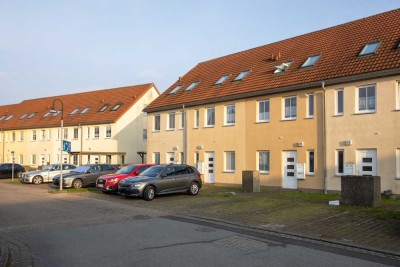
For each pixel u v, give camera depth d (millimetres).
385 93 17297
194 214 13617
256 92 22719
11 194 20844
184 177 19297
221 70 28891
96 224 11734
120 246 8750
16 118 53406
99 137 41188
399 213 12539
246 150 23594
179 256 7848
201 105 26938
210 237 9734
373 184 13914
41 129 47781
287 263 7340
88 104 46125
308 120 20281
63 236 9953
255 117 23156
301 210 13781
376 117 17547
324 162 19359
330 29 24016
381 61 17781
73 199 18500
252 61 26891
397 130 16844
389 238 9492
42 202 17281
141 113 42281
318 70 20516
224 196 18594
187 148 27859
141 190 17609
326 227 10883
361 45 20125
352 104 18453
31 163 48938
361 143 18016
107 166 25516
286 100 21641
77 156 43125
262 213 13445
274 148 21891
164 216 13305
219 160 25391
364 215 12398
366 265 7277
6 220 12523
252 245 8875
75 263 7414
